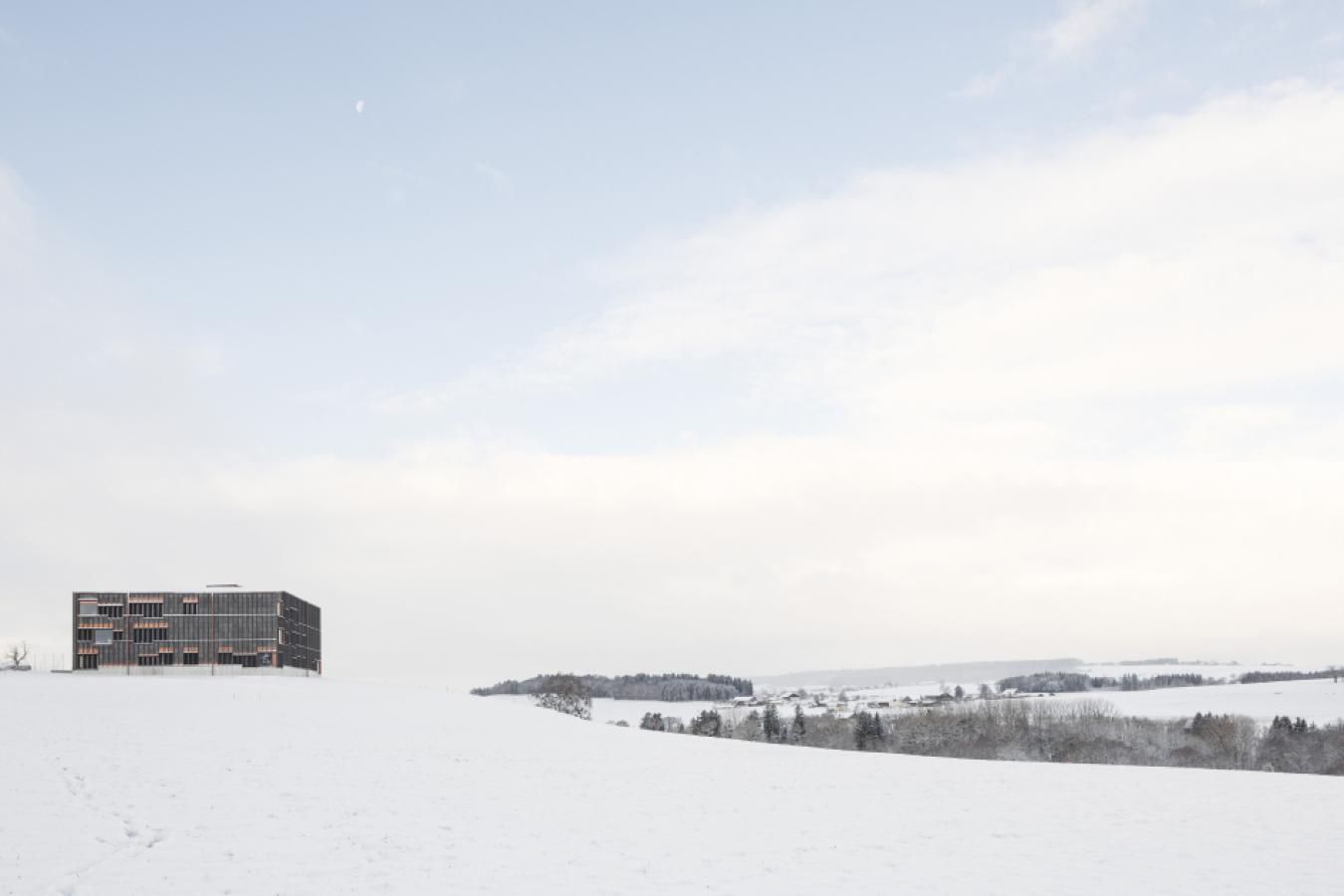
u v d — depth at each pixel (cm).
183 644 12262
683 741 6097
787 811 3400
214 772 3669
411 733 5653
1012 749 13475
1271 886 2323
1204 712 19188
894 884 2339
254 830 2659
